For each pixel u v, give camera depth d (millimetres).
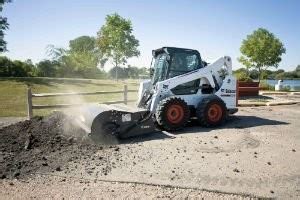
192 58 9734
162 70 9578
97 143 7309
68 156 6266
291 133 8578
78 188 4770
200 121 9328
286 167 5699
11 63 34469
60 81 27594
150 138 7988
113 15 37000
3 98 16969
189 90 9570
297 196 4484
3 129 8406
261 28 36875
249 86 20469
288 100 17734
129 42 37000
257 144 7340
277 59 36219
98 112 7586
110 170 5520
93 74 41562
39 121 8812
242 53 37688
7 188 4781
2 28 35562
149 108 9086
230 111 10117
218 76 10039
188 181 5008
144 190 4688
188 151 6719
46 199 4402
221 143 7426
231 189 4699
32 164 5793
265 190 4676
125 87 12695
